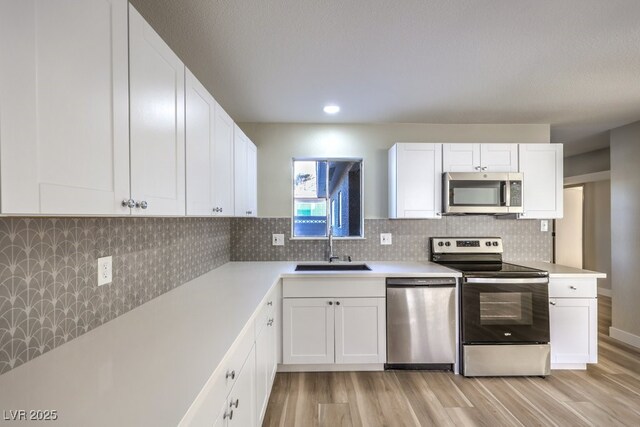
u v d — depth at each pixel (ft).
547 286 8.39
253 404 5.16
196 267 7.63
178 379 2.92
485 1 4.65
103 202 2.80
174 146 4.24
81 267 3.86
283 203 10.53
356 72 6.90
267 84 7.48
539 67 6.68
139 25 3.37
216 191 5.96
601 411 6.91
